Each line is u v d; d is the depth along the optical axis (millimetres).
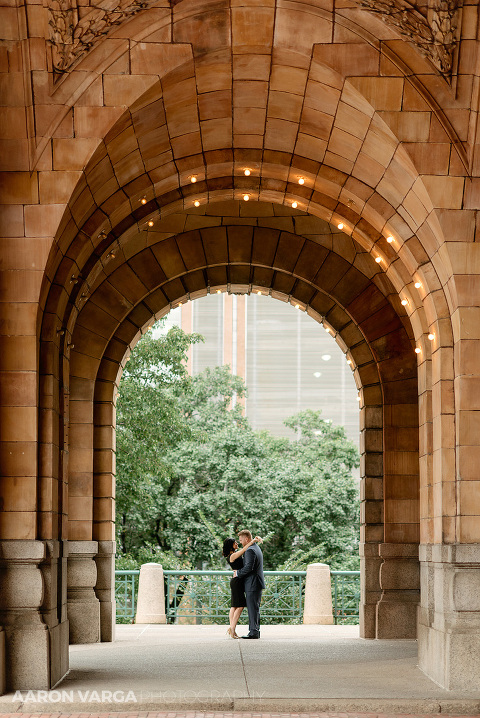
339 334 17453
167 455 30031
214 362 46625
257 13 10680
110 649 14883
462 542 11000
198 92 11336
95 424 16922
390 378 16938
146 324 17375
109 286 16766
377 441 17109
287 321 46844
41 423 11203
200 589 23047
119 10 10641
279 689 10680
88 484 16328
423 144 10961
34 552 10672
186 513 29531
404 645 15359
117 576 25359
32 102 10797
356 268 17000
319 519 29703
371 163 12078
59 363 12227
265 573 21219
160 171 12930
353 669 12305
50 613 10852
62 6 10602
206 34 10711
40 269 10914
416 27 10688
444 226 11094
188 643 15852
